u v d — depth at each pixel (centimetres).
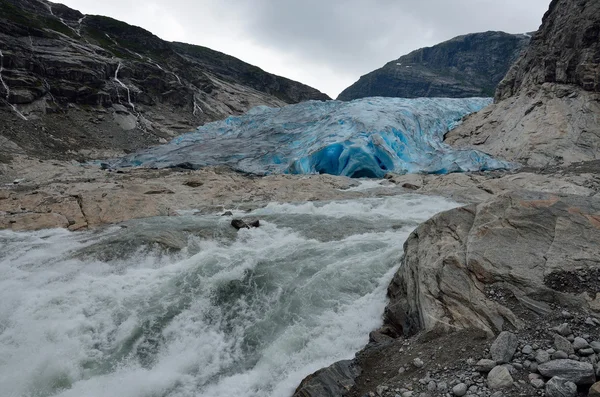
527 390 434
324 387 557
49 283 955
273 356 696
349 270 979
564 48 2900
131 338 770
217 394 624
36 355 706
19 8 6031
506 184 1861
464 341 576
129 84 5125
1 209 1511
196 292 916
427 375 524
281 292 909
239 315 846
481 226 744
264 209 1642
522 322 559
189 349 748
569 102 2667
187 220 1447
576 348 481
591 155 2305
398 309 761
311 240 1234
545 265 633
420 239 854
